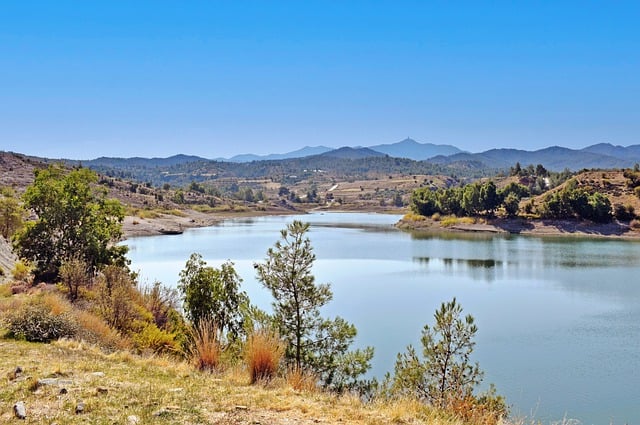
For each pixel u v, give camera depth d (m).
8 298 23.59
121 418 7.70
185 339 18.62
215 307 20.12
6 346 13.52
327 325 17.30
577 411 20.84
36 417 7.66
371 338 30.80
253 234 116.00
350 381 16.27
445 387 13.38
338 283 51.84
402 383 13.90
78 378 10.14
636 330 33.59
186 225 140.75
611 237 109.56
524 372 25.50
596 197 117.62
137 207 156.75
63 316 16.39
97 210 39.16
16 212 59.09
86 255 35.22
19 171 149.38
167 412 8.11
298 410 8.73
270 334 12.52
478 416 10.54
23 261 36.25
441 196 151.25
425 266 65.19
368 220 184.38
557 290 48.78
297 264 17.42
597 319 36.88
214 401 8.95
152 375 11.09
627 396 22.42
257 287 44.56
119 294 20.56
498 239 106.38
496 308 40.53
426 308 39.78
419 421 8.79
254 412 8.41
